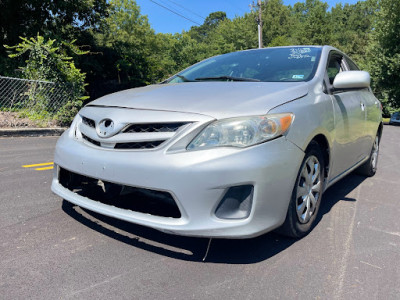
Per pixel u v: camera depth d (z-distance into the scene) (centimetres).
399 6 2609
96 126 239
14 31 1450
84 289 186
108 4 1734
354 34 6875
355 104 355
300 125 235
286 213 228
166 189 204
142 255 224
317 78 296
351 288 197
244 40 4894
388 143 968
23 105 955
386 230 284
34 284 188
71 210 295
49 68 997
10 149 624
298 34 5775
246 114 213
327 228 284
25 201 317
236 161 201
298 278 206
